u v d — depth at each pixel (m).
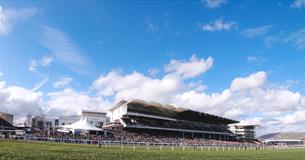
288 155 61.19
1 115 122.94
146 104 113.88
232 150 76.88
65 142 66.19
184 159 41.28
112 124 112.88
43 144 54.44
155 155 45.78
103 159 34.88
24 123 138.50
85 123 80.31
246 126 194.12
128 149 57.59
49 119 135.88
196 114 132.25
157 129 114.38
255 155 57.81
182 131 123.50
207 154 55.12
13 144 48.81
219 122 150.38
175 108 126.94
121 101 114.19
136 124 106.75
